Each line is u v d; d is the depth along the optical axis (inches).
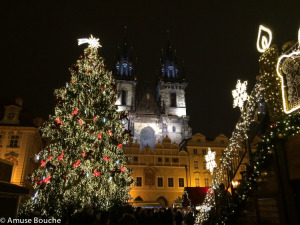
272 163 327.6
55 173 741.9
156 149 2140.7
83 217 396.5
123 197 976.9
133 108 3526.1
